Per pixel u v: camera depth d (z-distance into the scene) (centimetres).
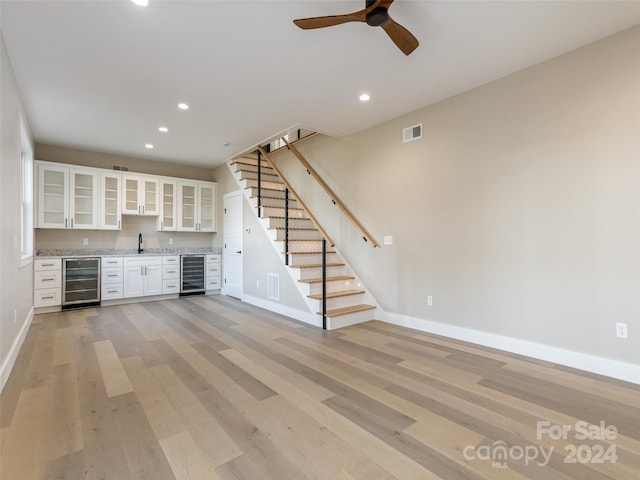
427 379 266
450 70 314
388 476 157
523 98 315
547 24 248
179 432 193
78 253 558
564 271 292
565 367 288
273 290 520
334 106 393
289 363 300
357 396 238
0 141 249
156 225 648
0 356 251
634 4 227
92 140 513
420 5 226
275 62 297
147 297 600
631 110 257
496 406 223
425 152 398
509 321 328
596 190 274
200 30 252
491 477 157
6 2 218
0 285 250
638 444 182
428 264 397
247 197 587
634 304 257
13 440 183
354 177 491
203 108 395
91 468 162
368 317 453
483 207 345
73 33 254
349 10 233
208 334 391
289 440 185
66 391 244
